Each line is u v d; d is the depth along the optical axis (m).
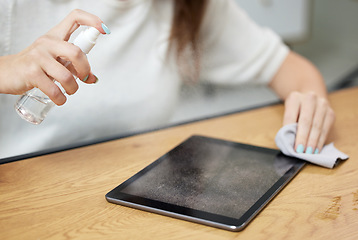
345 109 0.82
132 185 0.54
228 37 1.09
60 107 0.94
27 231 0.45
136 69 1.02
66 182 0.56
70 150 0.66
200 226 0.46
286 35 2.37
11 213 0.49
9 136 0.92
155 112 1.07
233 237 0.44
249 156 0.62
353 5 2.88
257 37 1.10
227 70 1.12
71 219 0.47
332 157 0.59
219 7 1.05
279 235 0.44
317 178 0.56
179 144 0.67
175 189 0.52
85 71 0.55
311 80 0.96
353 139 0.69
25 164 0.62
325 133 0.66
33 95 0.56
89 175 0.58
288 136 0.64
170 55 1.05
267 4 2.24
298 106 0.71
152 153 0.65
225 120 0.78
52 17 0.92
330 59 2.81
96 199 0.52
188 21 0.99
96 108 0.99
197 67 1.08
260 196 0.50
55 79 0.55
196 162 0.60
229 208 0.48
